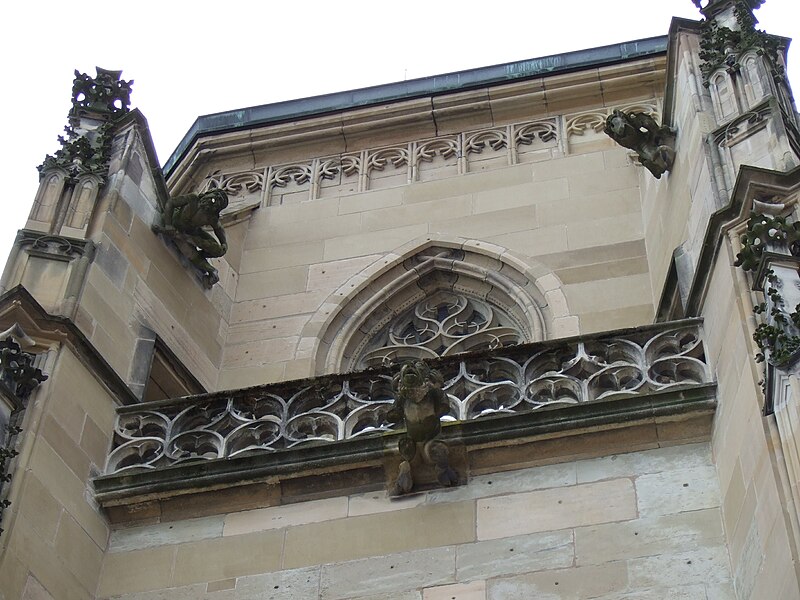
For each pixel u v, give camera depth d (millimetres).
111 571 23281
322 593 22125
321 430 24672
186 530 23594
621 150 31469
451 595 21531
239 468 23828
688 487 22062
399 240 31062
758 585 19547
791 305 20703
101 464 24562
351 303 30203
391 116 33625
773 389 20031
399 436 23422
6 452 22375
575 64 33250
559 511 22250
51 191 27766
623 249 29344
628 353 24172
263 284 30859
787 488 19141
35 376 23953
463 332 29641
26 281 25906
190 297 29094
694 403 22734
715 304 23250
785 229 21781
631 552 21391
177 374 27547
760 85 25625
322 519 23141
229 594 22516
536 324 28516
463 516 22562
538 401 23859
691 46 27688
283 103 34438
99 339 25906
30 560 22094
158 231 28891
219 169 34156
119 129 29516
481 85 33438
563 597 21062
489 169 32094
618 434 22938
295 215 32344
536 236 30203
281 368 29047
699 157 25375
